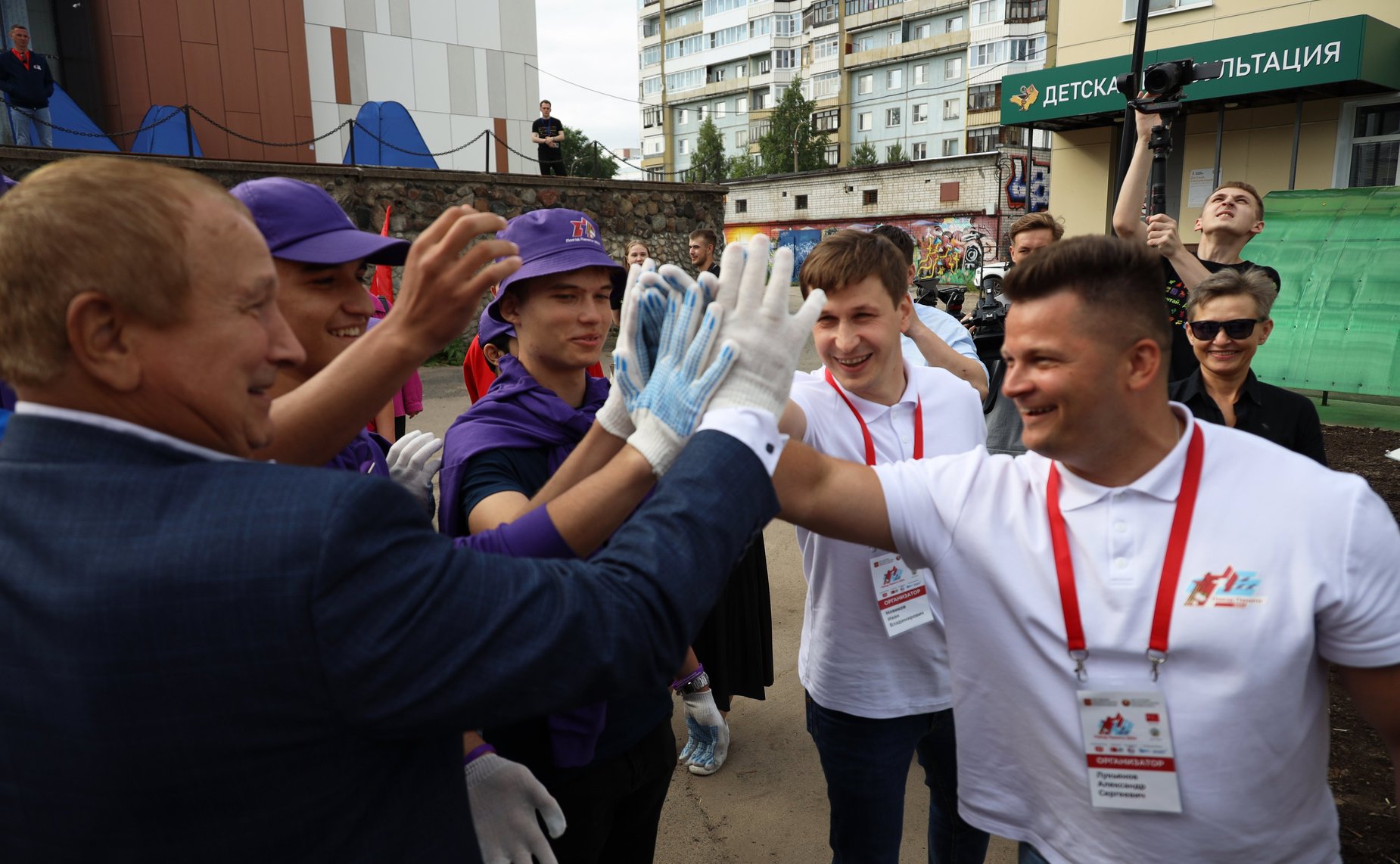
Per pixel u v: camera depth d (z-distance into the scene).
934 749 1.98
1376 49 10.16
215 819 0.76
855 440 1.96
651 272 1.11
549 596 0.82
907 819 2.66
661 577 0.86
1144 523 1.12
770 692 3.43
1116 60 12.03
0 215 0.74
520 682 0.79
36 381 0.77
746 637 2.75
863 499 1.28
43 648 0.73
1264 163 12.08
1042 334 1.08
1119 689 1.12
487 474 1.54
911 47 47.41
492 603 0.80
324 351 1.36
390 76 16.30
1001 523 1.23
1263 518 1.07
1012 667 1.22
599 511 1.07
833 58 51.56
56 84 10.58
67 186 0.74
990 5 43.50
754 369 1.05
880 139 50.75
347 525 0.75
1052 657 1.17
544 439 1.59
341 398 1.06
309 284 1.33
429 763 0.89
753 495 0.97
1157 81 4.46
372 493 0.79
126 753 0.73
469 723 0.80
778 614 4.07
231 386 0.81
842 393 2.00
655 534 0.90
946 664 1.85
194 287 0.77
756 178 34.66
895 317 1.95
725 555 0.93
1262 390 2.64
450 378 10.40
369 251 1.29
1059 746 1.18
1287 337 8.00
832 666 1.89
